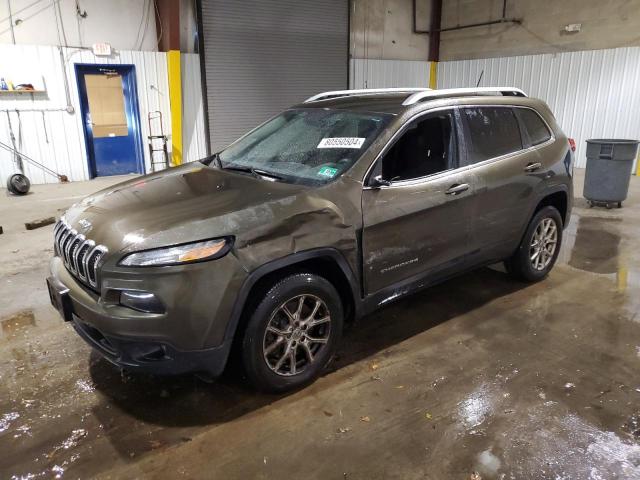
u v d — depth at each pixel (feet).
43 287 15.08
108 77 35.78
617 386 9.66
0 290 14.84
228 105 40.83
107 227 8.53
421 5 49.34
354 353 10.93
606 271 15.85
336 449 7.99
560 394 9.39
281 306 8.78
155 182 10.63
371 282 10.09
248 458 7.81
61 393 9.53
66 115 34.35
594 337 11.58
